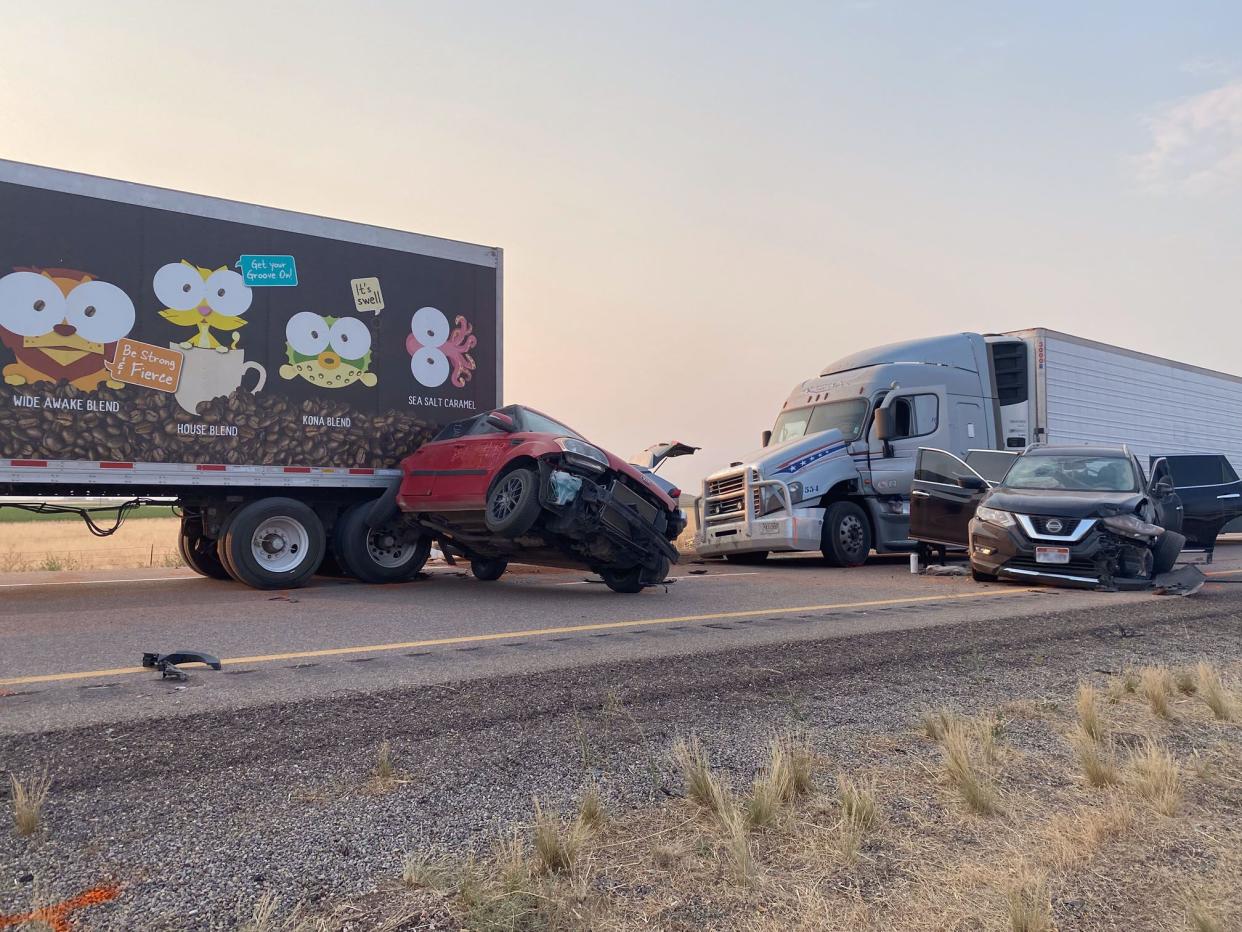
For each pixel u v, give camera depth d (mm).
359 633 6820
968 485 12352
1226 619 7930
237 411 9648
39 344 8547
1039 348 15773
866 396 15055
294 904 2332
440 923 2246
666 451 11641
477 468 9438
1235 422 22422
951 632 6949
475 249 11625
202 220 9547
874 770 3580
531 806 3109
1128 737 4117
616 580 10109
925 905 2412
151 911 2270
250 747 3701
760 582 11500
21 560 15398
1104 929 2326
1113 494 10828
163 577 12172
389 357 10773
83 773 3336
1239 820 3131
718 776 3412
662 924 2275
